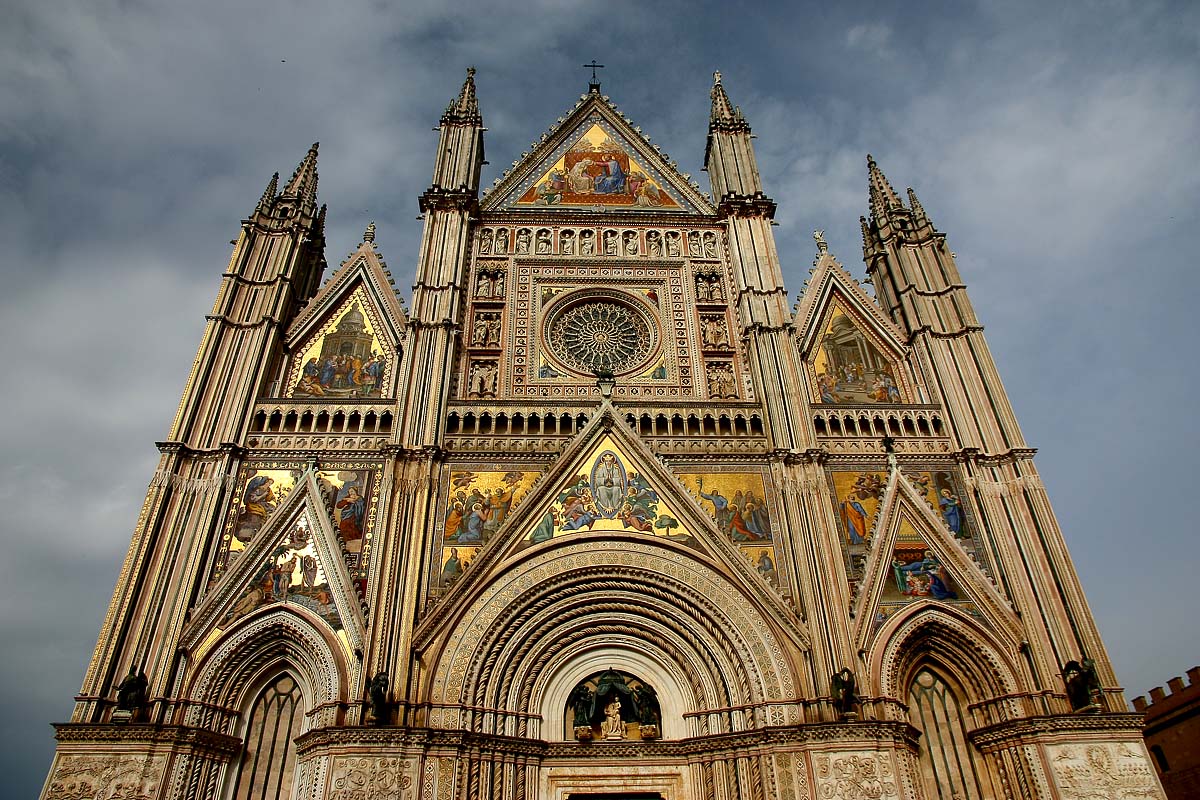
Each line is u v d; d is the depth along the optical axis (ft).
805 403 122.62
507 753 97.19
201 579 103.04
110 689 93.09
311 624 100.58
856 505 114.73
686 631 106.73
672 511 112.98
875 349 135.13
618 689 105.50
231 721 98.22
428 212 143.23
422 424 117.19
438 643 100.22
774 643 102.53
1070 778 92.22
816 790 90.48
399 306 133.49
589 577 108.17
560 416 122.21
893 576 108.17
